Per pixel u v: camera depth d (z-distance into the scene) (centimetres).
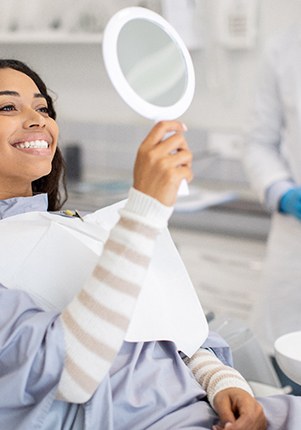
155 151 125
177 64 135
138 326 149
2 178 166
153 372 146
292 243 285
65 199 203
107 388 133
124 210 126
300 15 346
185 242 350
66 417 135
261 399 151
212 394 151
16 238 150
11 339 130
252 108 300
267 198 286
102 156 410
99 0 368
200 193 353
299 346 163
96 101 405
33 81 174
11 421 134
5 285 146
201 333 160
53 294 147
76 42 384
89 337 126
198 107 378
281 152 303
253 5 348
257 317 296
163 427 138
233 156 372
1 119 160
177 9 354
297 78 279
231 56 362
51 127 168
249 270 333
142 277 126
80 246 150
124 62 126
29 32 386
